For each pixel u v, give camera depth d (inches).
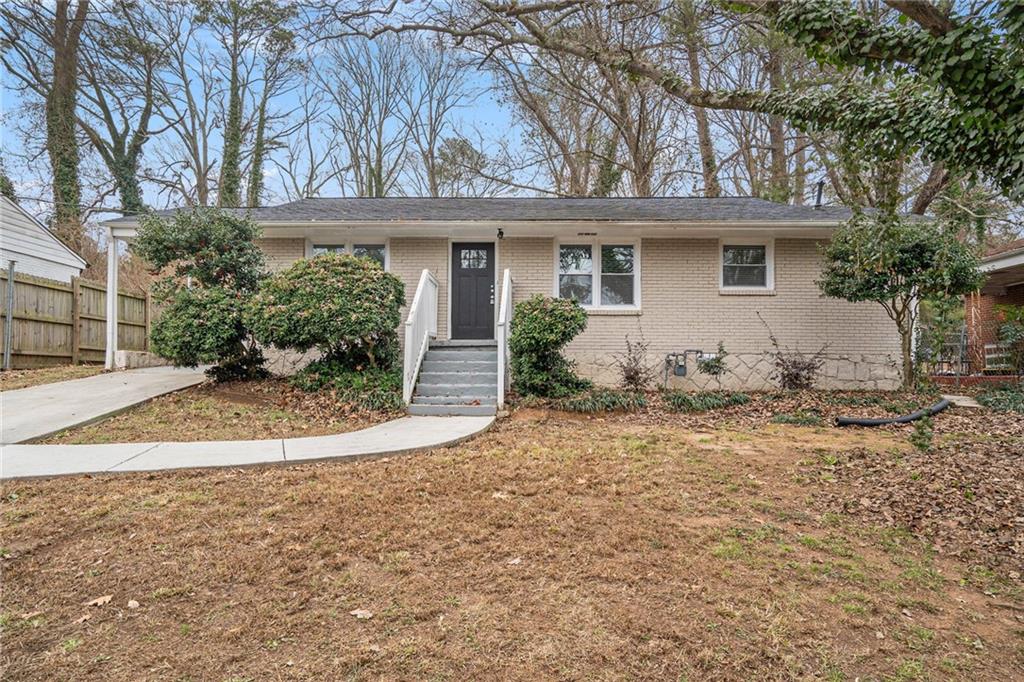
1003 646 99.0
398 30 519.5
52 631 98.8
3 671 87.7
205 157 886.4
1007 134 127.6
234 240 360.8
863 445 249.3
